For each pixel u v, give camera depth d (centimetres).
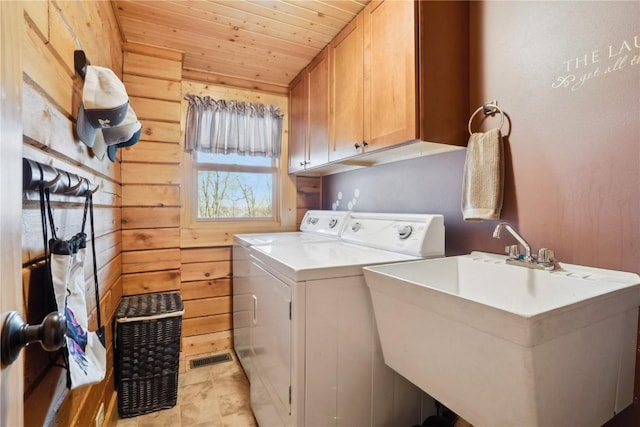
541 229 118
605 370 83
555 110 114
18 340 42
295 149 263
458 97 144
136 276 212
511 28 130
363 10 171
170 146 222
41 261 76
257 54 227
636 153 94
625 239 96
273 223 276
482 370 77
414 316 96
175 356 177
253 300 170
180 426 160
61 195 92
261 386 151
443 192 161
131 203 211
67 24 97
